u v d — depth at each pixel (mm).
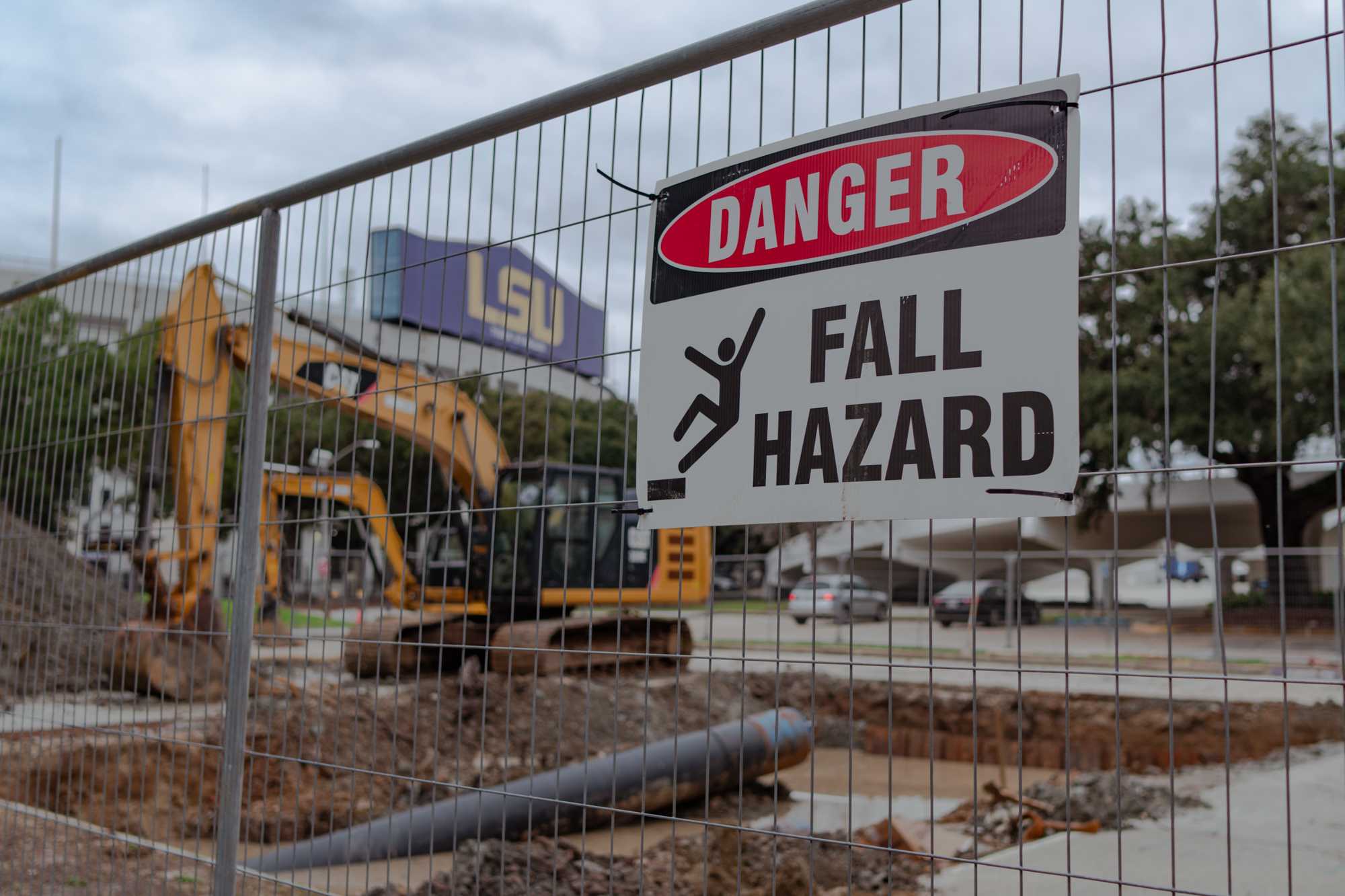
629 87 2783
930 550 2232
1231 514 27844
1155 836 8086
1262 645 17641
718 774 9469
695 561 16391
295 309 3635
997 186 2238
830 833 8445
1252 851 7418
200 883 4145
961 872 7379
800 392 2459
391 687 11773
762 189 2576
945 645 19969
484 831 7387
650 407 2703
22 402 4809
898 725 15055
